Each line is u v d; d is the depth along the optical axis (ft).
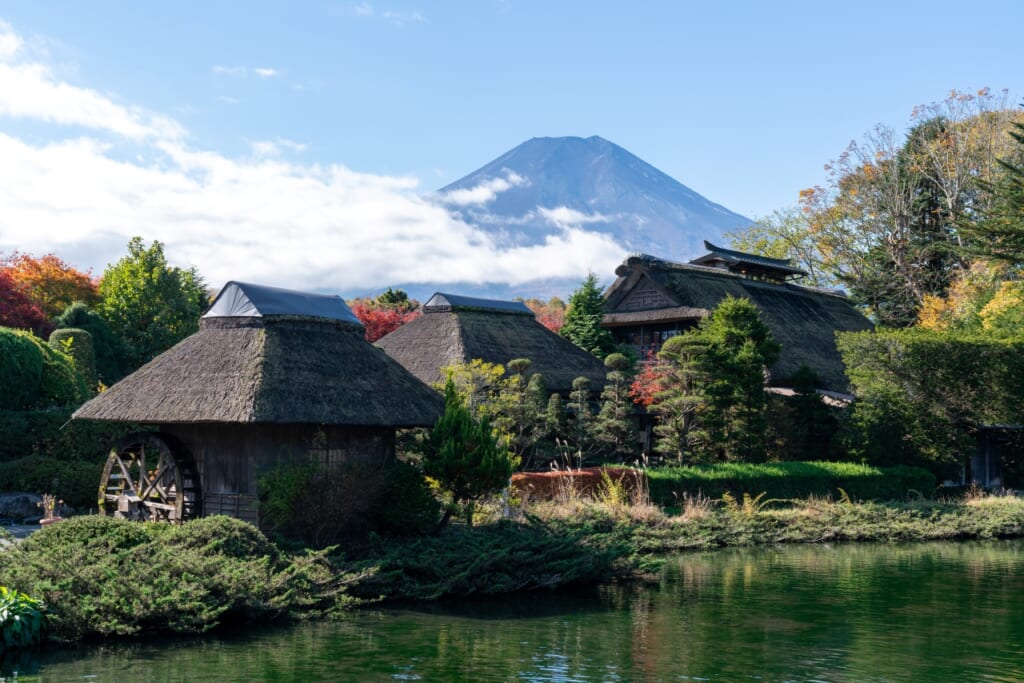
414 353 141.59
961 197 238.27
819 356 183.11
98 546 63.98
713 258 212.43
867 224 256.73
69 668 51.08
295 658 54.13
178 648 56.29
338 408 84.23
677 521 108.99
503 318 153.48
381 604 72.43
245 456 85.20
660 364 139.13
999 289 198.18
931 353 148.15
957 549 108.88
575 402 136.05
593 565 81.20
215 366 85.87
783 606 72.33
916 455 150.20
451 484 85.71
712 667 53.57
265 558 66.44
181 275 198.70
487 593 76.74
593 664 53.83
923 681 51.29
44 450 112.16
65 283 197.36
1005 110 239.91
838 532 115.75
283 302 91.56
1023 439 161.58
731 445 136.05
